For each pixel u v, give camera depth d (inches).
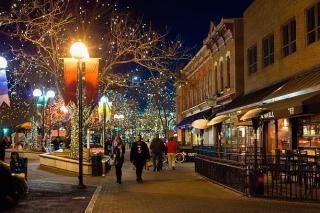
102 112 1665.8
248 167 626.2
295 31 956.6
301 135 909.2
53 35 1124.5
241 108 1123.3
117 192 682.8
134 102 3152.1
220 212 492.7
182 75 1699.1
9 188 510.9
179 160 1562.5
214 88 1689.2
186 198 612.4
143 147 855.1
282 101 828.6
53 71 1176.8
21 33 1051.3
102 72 1175.6
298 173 617.9
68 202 558.3
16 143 1914.4
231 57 1461.6
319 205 550.9
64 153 1301.7
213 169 824.3
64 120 2094.0
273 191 644.1
